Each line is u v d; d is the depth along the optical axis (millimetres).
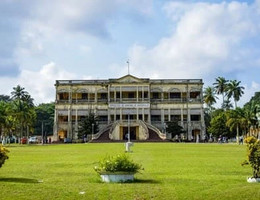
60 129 123062
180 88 124000
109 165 18453
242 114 96250
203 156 37844
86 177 20141
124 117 121500
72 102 123875
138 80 122125
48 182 18188
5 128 96500
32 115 113500
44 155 40469
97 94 124812
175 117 123000
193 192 15547
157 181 18578
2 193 15461
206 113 147375
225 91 126625
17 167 25734
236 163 29031
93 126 112312
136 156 37406
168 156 37656
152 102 123000
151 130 110125
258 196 14750
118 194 15320
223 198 14680
